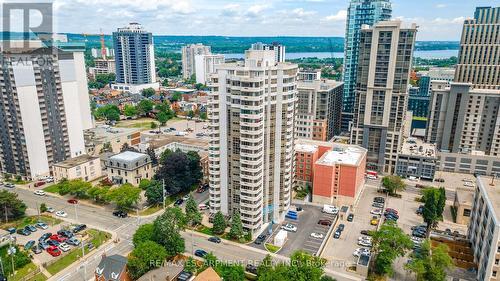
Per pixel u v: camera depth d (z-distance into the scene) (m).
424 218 166.88
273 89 148.50
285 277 118.12
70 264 135.75
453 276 126.12
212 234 158.25
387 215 179.75
